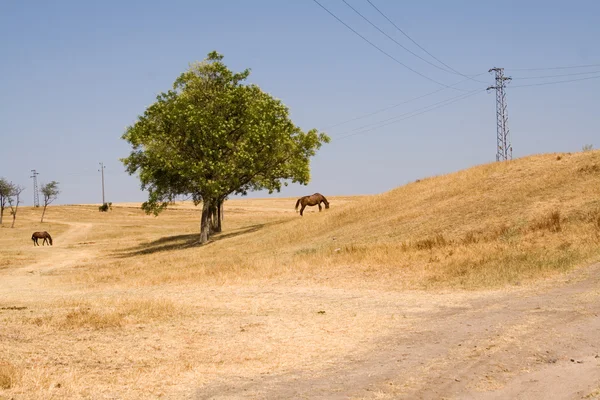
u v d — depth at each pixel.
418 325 12.63
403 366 9.05
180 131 48.47
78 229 89.94
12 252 56.00
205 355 10.32
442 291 18.38
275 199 136.62
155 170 48.78
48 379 8.50
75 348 10.76
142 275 29.73
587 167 34.56
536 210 29.30
